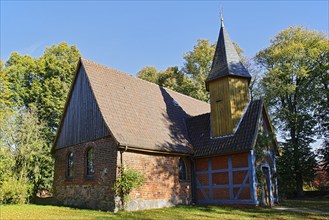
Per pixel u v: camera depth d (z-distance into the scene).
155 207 15.83
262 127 18.80
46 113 30.02
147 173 15.95
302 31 30.28
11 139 20.03
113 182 14.77
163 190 16.55
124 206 14.44
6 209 14.62
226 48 20.06
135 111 18.14
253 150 16.78
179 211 14.30
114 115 16.48
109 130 15.23
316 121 28.81
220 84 19.28
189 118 21.89
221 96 19.06
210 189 17.80
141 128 17.12
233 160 17.14
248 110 18.73
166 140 17.89
